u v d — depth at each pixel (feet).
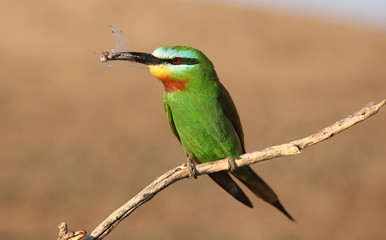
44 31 129.49
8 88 93.35
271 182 65.31
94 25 138.00
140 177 64.59
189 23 150.82
